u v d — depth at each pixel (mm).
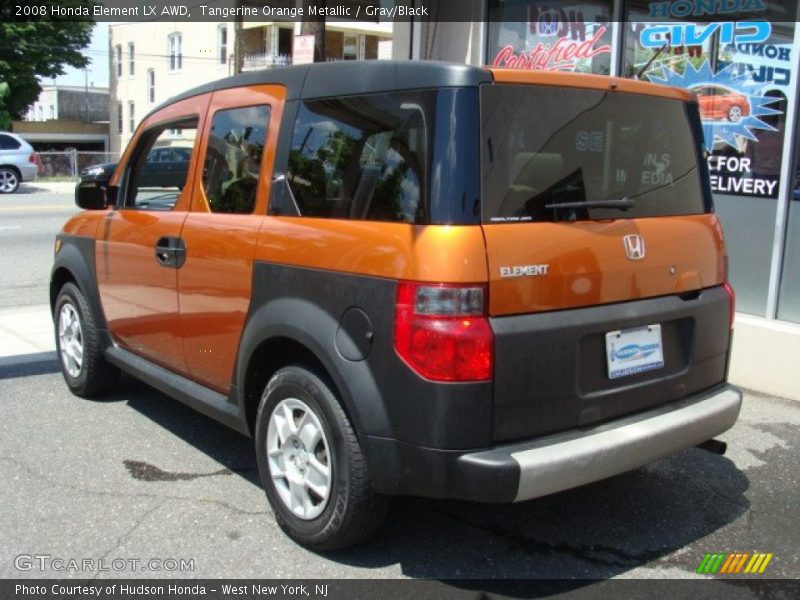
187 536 3607
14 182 22734
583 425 3197
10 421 5012
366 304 3082
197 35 35531
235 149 3953
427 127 3023
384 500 3252
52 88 54594
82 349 5262
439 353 2879
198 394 4133
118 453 4531
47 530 3643
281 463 3570
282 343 3545
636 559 3504
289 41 32031
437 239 2906
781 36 5699
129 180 4836
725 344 3828
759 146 5902
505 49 8180
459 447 2914
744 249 6047
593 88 3334
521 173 3066
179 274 4145
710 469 4488
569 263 3117
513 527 3760
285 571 3338
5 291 9195
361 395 3084
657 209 3557
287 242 3455
